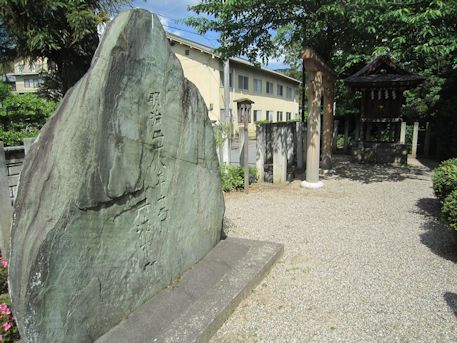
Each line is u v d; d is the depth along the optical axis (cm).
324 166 851
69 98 188
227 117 1365
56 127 181
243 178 699
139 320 222
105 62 193
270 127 770
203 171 312
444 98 1046
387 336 238
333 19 627
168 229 264
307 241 414
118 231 211
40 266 162
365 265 346
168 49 250
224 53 727
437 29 618
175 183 269
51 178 172
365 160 1025
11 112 641
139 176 225
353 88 991
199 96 298
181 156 275
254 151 1241
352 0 547
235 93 1861
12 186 411
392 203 581
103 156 193
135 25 214
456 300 279
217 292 271
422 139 1185
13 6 594
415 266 342
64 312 177
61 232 171
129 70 209
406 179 787
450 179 436
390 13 546
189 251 296
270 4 618
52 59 747
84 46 722
